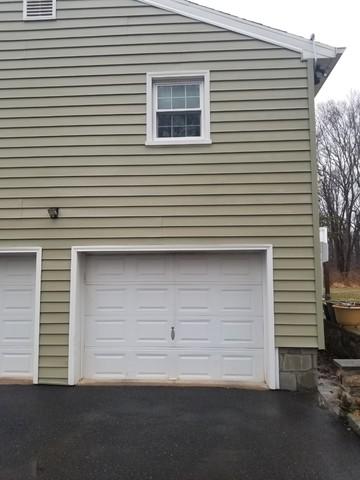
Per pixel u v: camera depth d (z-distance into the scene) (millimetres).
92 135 6504
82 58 6629
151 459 3844
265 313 6223
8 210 6480
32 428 4539
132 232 6328
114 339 6465
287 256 6117
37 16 6742
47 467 3709
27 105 6613
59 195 6449
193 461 3807
